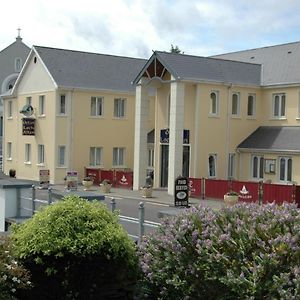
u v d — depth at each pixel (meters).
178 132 31.38
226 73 34.53
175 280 7.05
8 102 46.44
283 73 35.19
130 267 7.85
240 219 7.04
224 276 6.54
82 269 7.64
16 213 13.53
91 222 7.73
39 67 41.12
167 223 7.76
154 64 33.41
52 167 39.50
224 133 34.12
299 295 5.78
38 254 7.50
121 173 35.94
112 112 41.41
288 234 6.31
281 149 31.67
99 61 43.03
